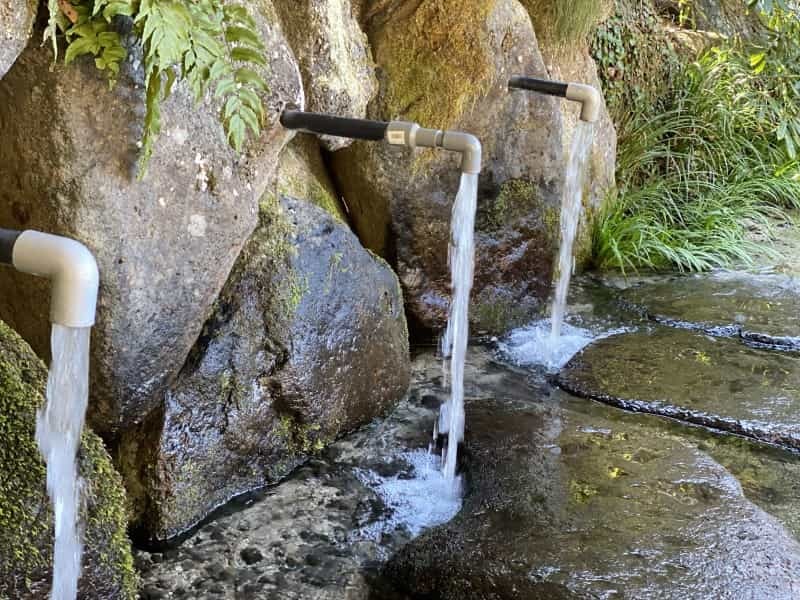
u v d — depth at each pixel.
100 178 1.86
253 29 2.07
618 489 2.38
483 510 2.29
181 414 2.28
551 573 2.01
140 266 1.96
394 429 2.80
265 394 2.47
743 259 4.38
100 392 2.01
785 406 2.95
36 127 1.83
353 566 2.17
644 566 2.04
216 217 2.11
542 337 3.54
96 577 1.68
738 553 2.10
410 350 3.37
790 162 5.25
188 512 2.30
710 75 5.35
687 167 4.95
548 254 3.65
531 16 3.91
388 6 3.09
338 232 2.71
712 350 3.40
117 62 1.79
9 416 1.52
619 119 4.88
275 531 2.29
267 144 2.28
